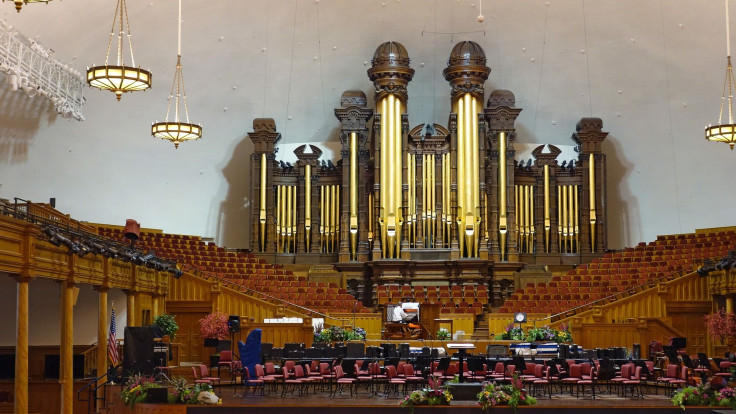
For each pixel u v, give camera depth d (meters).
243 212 36.66
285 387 22.97
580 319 28.81
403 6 35.47
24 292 18.08
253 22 34.78
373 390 23.06
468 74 34.94
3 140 27.98
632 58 35.41
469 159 34.56
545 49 36.06
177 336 28.88
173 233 35.56
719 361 24.28
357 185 35.12
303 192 35.62
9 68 23.98
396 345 25.58
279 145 37.41
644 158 36.38
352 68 36.81
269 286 31.84
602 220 34.97
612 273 32.56
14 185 29.14
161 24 32.84
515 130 37.06
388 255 34.28
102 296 22.97
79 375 23.36
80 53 30.00
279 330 27.23
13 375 22.69
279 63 36.16
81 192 32.31
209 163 36.38
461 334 28.58
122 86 20.91
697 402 19.44
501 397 19.41
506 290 34.25
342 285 34.31
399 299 32.84
